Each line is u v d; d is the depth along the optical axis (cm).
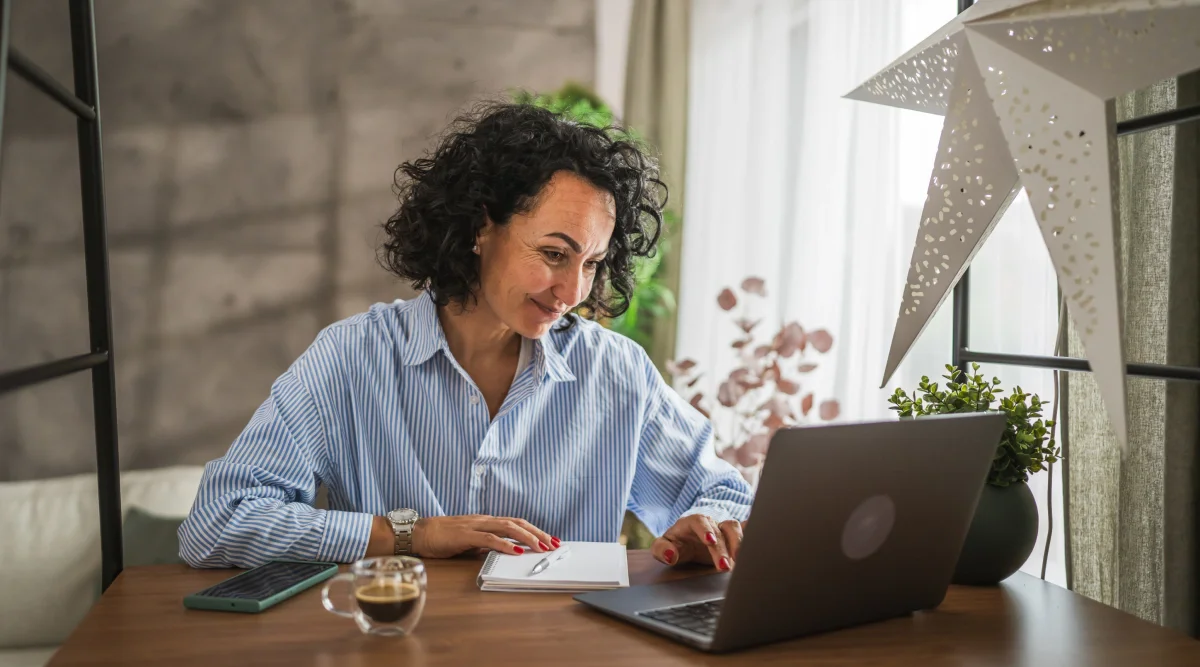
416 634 107
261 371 311
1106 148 103
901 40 336
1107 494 169
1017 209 288
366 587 105
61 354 292
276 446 150
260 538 135
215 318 307
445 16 320
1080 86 106
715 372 336
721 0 333
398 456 160
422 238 158
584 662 99
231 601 116
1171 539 153
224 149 307
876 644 109
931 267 135
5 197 287
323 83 313
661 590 124
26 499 241
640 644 105
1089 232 104
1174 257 153
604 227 154
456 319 165
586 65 329
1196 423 150
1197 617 151
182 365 304
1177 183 152
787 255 338
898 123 338
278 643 104
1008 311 291
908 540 113
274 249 311
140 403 301
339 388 159
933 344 331
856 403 341
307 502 154
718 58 333
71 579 234
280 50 310
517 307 154
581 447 169
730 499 165
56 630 230
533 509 164
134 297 300
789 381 321
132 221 300
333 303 316
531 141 151
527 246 151
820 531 103
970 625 117
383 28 316
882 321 341
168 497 257
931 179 133
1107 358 102
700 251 334
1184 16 95
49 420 291
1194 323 151
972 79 124
